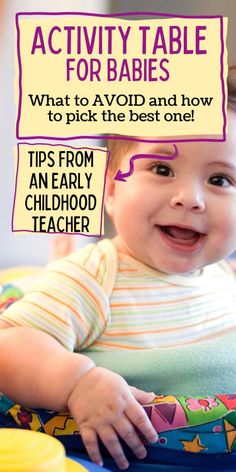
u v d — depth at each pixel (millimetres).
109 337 607
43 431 536
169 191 612
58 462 382
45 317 578
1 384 548
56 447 392
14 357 544
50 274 614
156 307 632
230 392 580
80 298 595
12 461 373
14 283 955
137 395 524
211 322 661
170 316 636
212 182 623
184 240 627
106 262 628
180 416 517
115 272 627
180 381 571
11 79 1516
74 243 1114
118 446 504
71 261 625
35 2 1528
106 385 511
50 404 526
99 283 611
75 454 528
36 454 380
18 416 552
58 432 531
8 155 1550
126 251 652
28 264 1585
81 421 510
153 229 625
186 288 659
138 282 633
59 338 575
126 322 613
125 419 504
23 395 537
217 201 618
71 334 582
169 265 631
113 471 511
